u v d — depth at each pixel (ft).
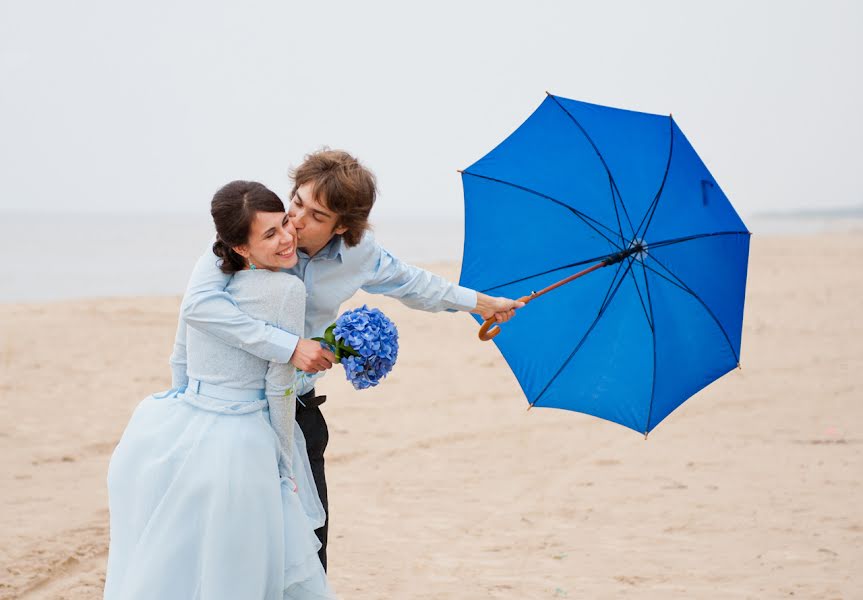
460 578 17.04
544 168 14.01
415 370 39.55
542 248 14.12
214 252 11.44
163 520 10.91
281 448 11.46
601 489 22.58
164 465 11.00
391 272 12.62
